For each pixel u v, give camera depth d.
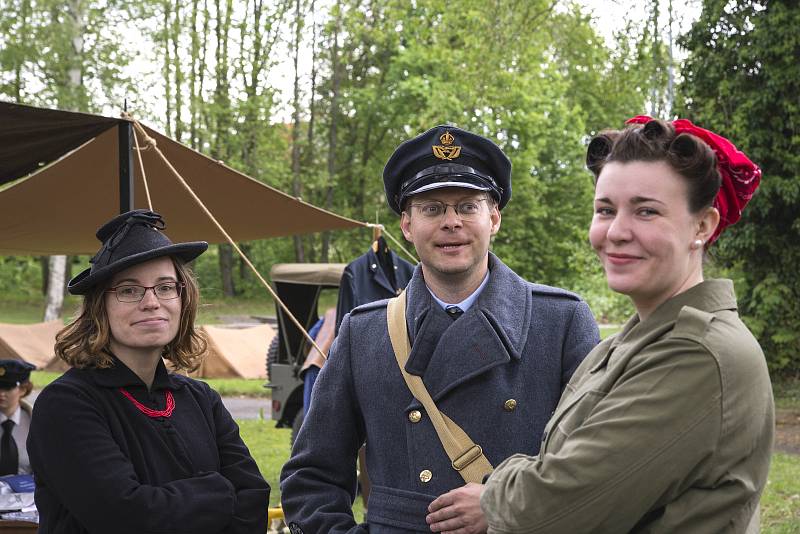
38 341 14.57
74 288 2.33
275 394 7.85
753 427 1.48
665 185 1.56
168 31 24.91
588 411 1.61
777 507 5.93
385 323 2.35
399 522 2.15
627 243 1.58
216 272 37.53
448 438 2.14
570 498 1.51
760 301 11.76
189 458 2.37
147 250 2.36
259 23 27.52
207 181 6.76
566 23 18.02
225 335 14.65
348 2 25.22
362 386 2.30
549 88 24.27
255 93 27.97
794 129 10.98
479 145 2.32
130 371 2.36
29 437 2.26
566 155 27.12
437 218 2.27
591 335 2.28
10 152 5.70
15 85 20.78
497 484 1.66
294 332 7.93
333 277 7.75
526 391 2.20
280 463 7.80
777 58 11.13
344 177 33.31
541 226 26.50
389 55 29.95
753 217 11.45
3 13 19.56
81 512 2.15
